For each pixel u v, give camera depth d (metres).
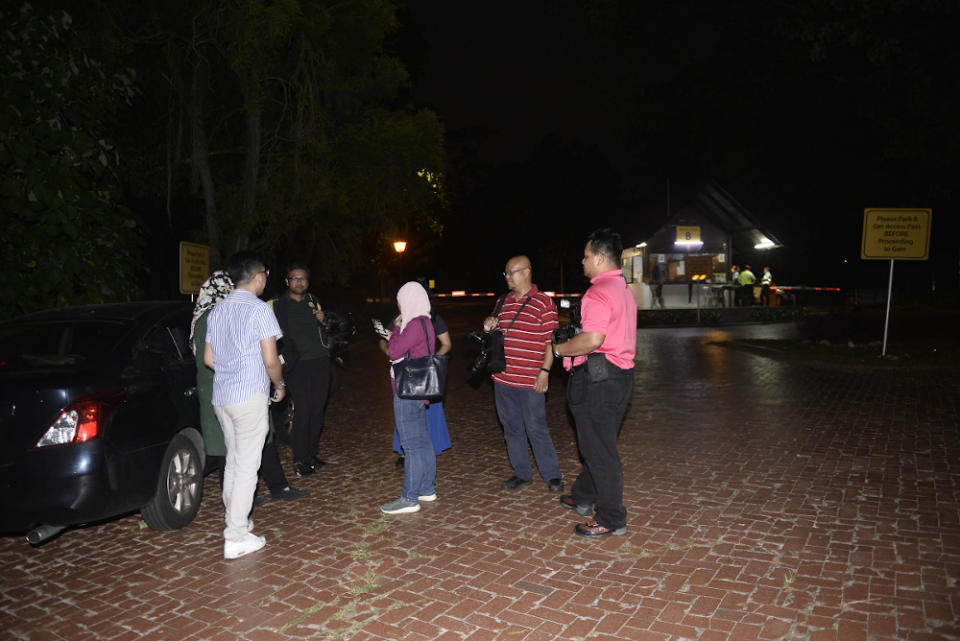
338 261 15.89
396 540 4.50
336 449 7.08
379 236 16.69
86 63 7.30
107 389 4.09
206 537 4.64
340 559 4.21
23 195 6.48
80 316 4.85
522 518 4.87
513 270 5.38
